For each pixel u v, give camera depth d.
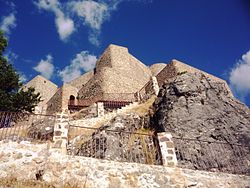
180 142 14.48
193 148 14.08
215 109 17.28
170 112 16.95
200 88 18.67
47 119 15.52
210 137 15.21
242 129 16.23
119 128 16.08
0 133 12.41
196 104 17.31
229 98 19.28
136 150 13.50
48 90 44.78
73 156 9.91
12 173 9.04
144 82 39.38
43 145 9.98
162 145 11.19
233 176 10.85
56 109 34.44
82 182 9.28
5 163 9.24
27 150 9.70
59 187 8.91
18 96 19.86
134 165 10.16
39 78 44.84
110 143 13.41
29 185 8.65
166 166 10.46
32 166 9.36
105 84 32.69
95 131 15.29
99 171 9.69
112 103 27.00
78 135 15.24
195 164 13.17
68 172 9.44
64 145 10.17
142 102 25.08
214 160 13.47
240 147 14.56
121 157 12.99
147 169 10.15
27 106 20.11
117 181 9.59
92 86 34.34
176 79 19.58
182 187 10.01
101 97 31.58
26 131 13.98
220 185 10.45
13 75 20.89
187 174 10.43
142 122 18.12
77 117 23.00
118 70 36.84
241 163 13.50
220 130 15.71
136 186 9.64
